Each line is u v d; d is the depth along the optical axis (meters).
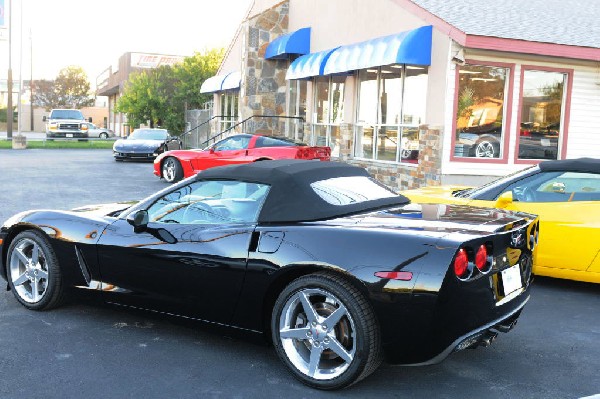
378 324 3.57
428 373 4.03
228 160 15.29
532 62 12.23
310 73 16.53
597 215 5.84
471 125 12.16
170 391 3.70
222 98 26.86
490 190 6.32
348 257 3.62
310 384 3.77
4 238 5.31
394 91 14.28
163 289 4.46
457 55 11.73
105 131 49.41
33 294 5.20
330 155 16.41
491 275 3.67
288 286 3.83
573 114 12.69
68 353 4.29
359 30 15.42
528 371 4.07
